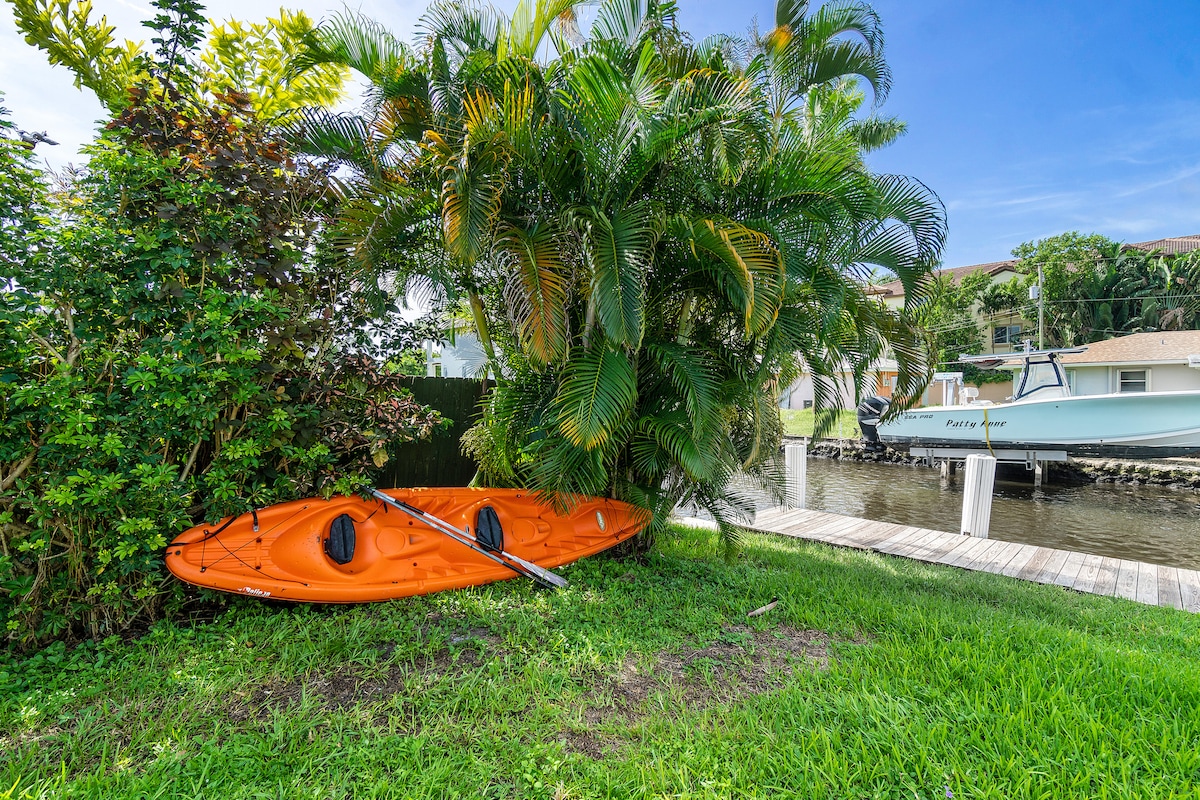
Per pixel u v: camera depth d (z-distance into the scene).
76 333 2.70
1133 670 2.81
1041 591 4.68
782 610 3.72
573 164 3.67
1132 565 5.64
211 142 3.17
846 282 4.25
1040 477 13.23
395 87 3.87
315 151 3.83
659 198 3.88
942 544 6.35
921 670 2.78
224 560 3.03
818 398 4.85
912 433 14.19
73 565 2.70
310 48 3.97
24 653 2.62
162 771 1.83
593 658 2.80
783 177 3.75
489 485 5.07
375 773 1.88
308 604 3.19
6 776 1.79
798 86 4.99
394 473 5.33
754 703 2.45
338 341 4.07
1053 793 1.84
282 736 2.03
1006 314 26.97
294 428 3.40
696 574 4.41
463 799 1.80
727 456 4.08
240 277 3.15
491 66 3.70
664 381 4.06
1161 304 25.41
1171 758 2.06
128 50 4.23
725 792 1.84
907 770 1.99
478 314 4.29
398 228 3.72
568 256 3.52
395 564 3.50
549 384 4.12
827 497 12.61
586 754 2.06
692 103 3.61
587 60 3.18
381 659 2.70
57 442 2.53
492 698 2.37
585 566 4.20
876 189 3.87
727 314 4.23
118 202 2.87
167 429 2.83
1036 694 2.52
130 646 2.72
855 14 4.73
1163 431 10.81
